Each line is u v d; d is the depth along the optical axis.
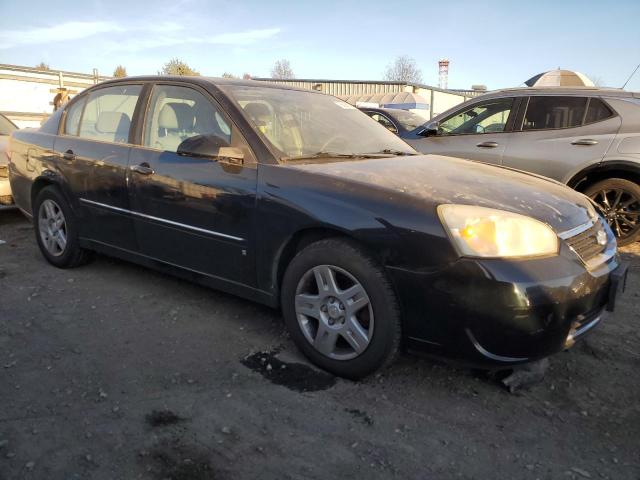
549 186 3.34
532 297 2.44
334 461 2.30
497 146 6.22
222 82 3.79
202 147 3.30
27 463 2.23
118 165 3.93
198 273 3.59
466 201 2.71
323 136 3.70
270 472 2.22
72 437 2.40
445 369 3.07
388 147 3.95
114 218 4.03
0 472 2.17
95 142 4.20
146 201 3.74
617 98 5.71
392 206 2.69
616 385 2.95
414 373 3.02
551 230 2.65
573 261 2.63
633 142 5.50
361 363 2.81
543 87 6.21
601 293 2.75
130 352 3.20
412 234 2.59
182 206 3.51
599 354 3.29
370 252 2.73
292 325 3.08
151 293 4.12
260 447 2.37
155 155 3.73
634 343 3.44
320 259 2.87
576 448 2.44
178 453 2.32
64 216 4.46
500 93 6.40
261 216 3.11
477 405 2.74
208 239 3.42
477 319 2.49
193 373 2.98
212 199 3.34
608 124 5.69
